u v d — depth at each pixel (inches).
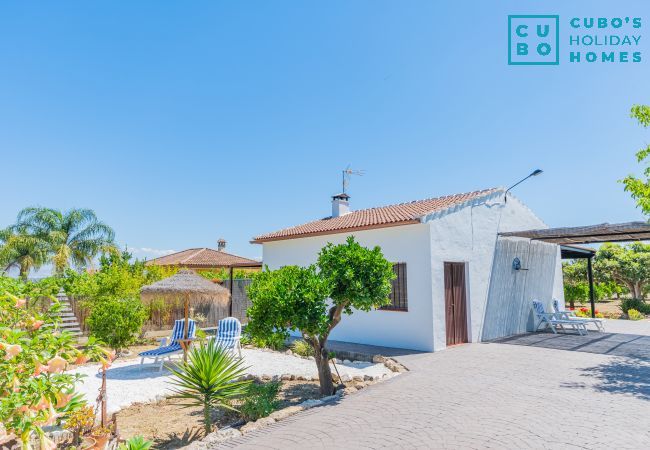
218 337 458.0
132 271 668.1
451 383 311.4
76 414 203.2
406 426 224.8
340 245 315.0
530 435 209.2
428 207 543.8
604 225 470.6
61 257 976.3
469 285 513.0
